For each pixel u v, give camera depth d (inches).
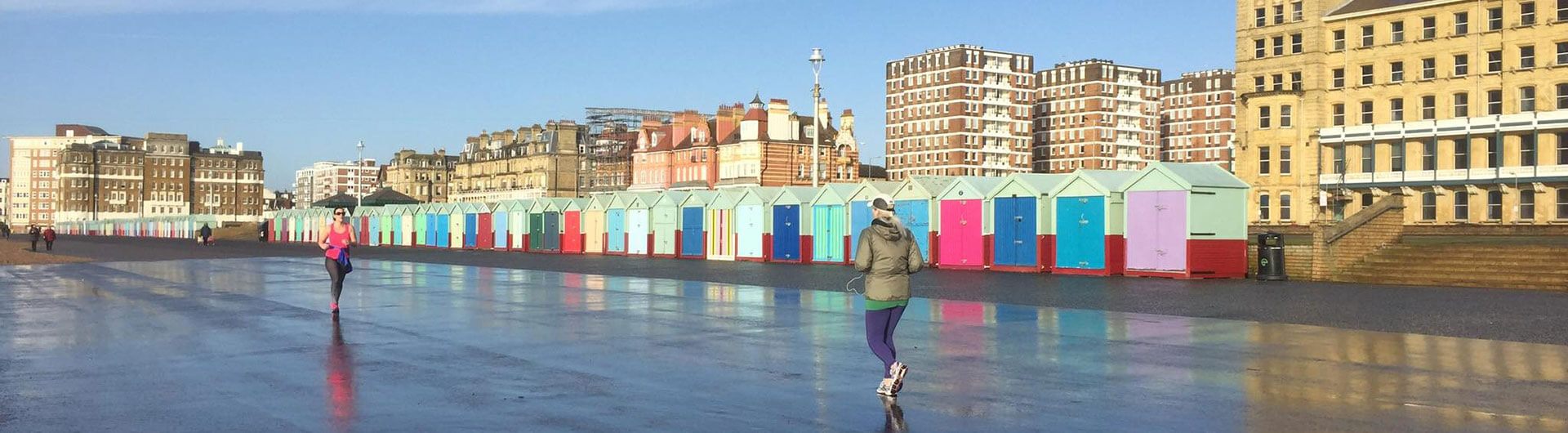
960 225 1400.1
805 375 418.6
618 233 2133.4
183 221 5383.9
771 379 407.8
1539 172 2159.2
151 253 2217.0
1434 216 2358.5
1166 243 1182.9
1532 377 402.0
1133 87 6683.1
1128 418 323.9
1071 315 677.9
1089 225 1253.7
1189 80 7273.6
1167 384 389.7
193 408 347.6
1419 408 337.7
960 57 6254.9
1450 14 2379.4
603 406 350.0
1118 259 1232.8
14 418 328.5
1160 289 963.3
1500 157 2226.9
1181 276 1167.0
